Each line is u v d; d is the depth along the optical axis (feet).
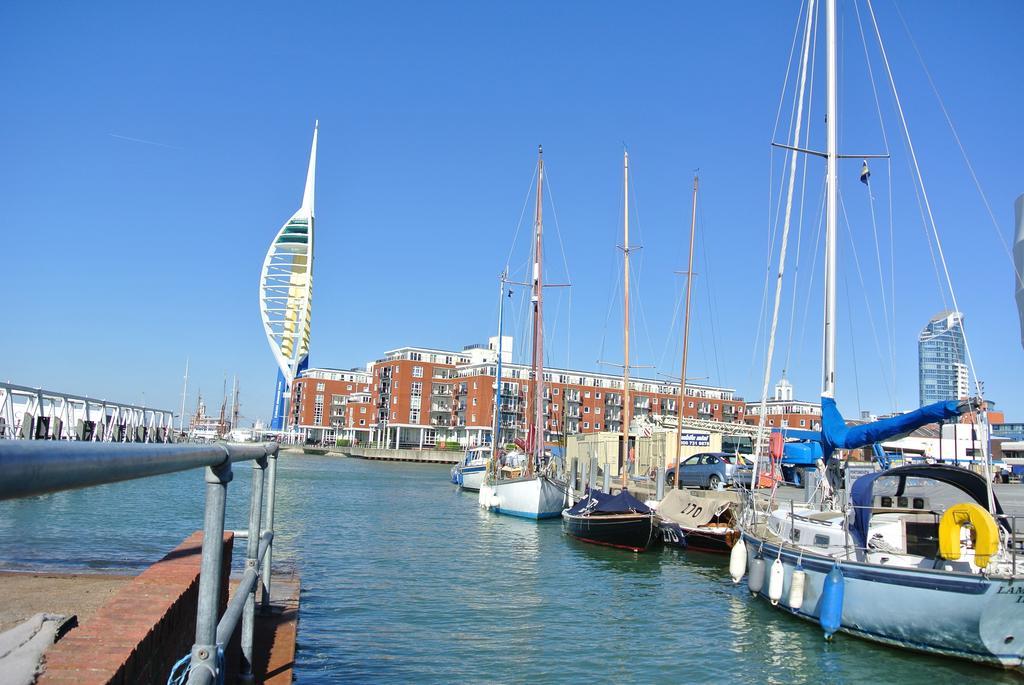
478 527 114.83
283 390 604.90
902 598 44.39
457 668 42.11
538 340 149.38
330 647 44.88
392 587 64.13
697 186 133.80
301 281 600.80
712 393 491.31
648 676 42.14
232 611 15.52
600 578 72.79
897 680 41.39
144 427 186.29
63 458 5.61
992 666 42.88
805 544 55.16
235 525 95.86
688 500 95.45
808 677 41.98
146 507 120.88
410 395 469.16
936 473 49.32
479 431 423.23
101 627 15.76
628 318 128.57
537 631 51.26
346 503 151.12
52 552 71.51
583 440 182.19
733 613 57.21
